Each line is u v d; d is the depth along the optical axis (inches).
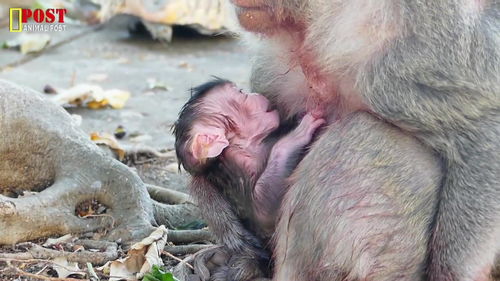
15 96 455.2
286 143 367.9
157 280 370.0
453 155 336.2
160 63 800.9
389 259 341.1
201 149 369.4
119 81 738.2
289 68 386.6
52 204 422.9
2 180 452.8
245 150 376.8
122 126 616.4
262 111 381.1
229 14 425.7
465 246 333.7
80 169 442.0
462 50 328.5
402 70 333.7
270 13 368.8
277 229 350.0
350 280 339.6
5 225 406.9
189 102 384.5
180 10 858.8
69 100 653.3
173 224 450.0
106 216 427.2
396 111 336.8
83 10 914.1
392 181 337.4
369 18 341.4
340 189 335.6
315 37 362.9
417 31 331.9
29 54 802.8
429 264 343.9
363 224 335.9
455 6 330.0
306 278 340.5
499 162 331.6
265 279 377.1
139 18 883.4
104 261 392.8
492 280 364.8
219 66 796.6
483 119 334.0
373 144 338.6
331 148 340.5
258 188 367.9
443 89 331.6
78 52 820.6
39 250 391.5
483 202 331.0
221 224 383.2
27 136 452.1
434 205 341.7
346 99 362.9
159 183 513.0
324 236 335.0
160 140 597.9
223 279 376.2
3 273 375.2
